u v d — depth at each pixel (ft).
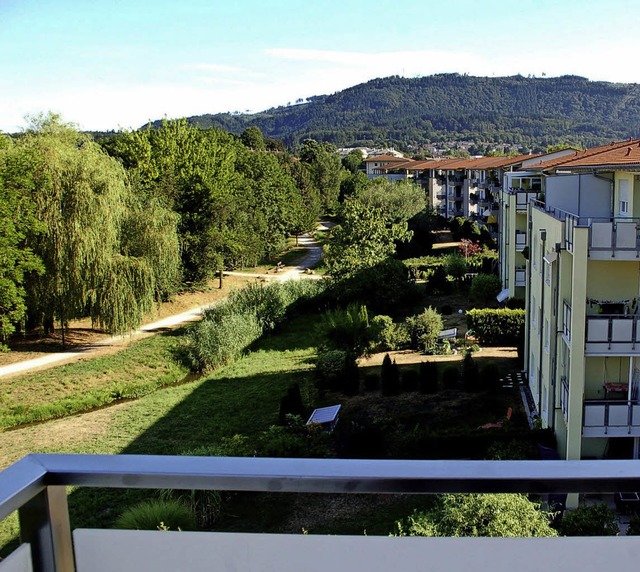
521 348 86.22
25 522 7.36
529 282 77.61
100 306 111.75
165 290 138.41
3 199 104.17
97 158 116.26
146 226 121.19
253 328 114.83
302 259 227.81
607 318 48.55
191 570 7.88
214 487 7.22
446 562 7.69
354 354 89.92
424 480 6.99
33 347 119.03
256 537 7.77
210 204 163.94
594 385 53.31
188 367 104.83
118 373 102.63
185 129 210.79
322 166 364.38
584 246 47.73
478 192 226.99
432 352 98.07
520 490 6.98
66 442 74.64
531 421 65.82
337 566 7.78
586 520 40.34
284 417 72.69
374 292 129.59
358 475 7.05
